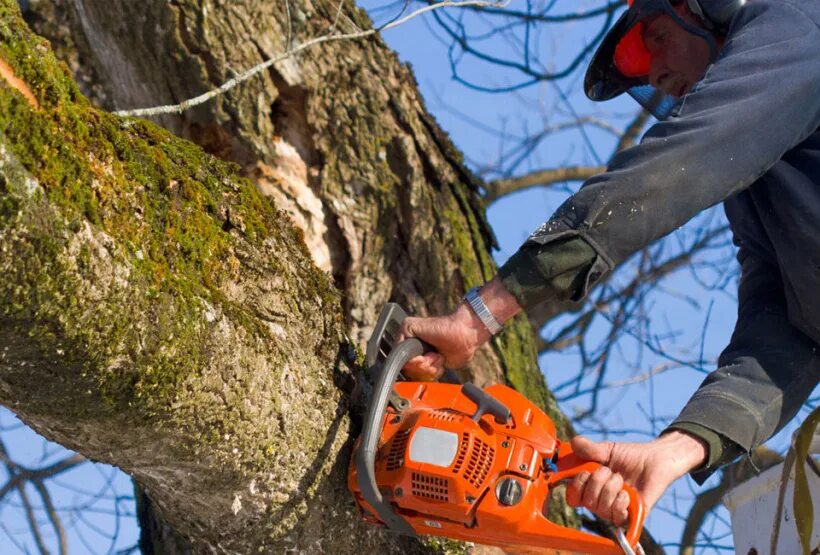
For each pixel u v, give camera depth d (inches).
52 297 46.8
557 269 66.6
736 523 91.7
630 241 66.7
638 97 93.4
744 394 76.0
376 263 103.3
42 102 49.2
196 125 100.0
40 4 100.4
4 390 53.1
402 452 68.4
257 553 71.8
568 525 104.6
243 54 97.3
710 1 77.7
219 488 64.7
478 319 68.4
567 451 70.3
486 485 66.3
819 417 73.7
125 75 100.5
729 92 68.3
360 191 101.6
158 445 58.8
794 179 73.8
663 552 129.5
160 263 56.0
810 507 72.9
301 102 100.8
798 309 78.7
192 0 95.3
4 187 43.0
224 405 59.6
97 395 52.8
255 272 66.5
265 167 99.1
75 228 47.3
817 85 69.5
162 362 53.8
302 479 68.7
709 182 67.0
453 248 105.1
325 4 103.0
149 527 104.1
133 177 56.6
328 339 73.1
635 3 85.0
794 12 71.7
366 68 103.5
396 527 70.4
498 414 67.7
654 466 68.3
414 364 71.0
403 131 104.0
